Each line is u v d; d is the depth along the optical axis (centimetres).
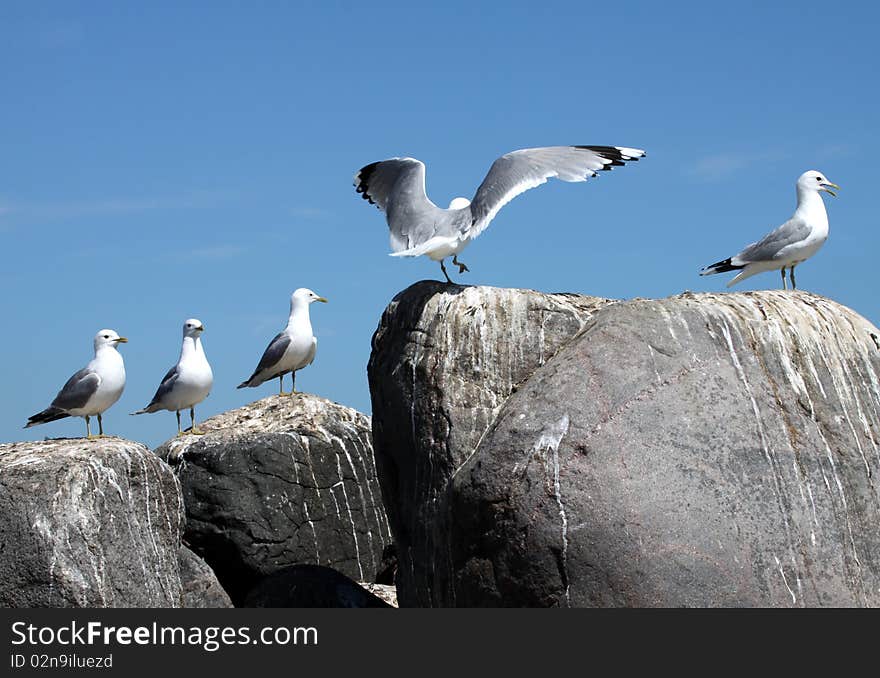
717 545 1133
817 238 1473
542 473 1162
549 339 1336
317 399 1994
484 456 1203
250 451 1797
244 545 1769
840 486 1201
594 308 1374
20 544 1260
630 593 1118
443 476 1317
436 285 1411
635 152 1363
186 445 1817
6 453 1351
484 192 1334
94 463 1321
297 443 1833
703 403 1191
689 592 1116
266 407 1961
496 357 1341
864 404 1256
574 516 1141
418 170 1409
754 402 1205
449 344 1355
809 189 1485
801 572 1148
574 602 1134
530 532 1154
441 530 1268
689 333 1234
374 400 1466
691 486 1152
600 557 1128
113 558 1302
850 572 1169
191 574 1498
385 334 1441
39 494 1277
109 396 1491
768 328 1259
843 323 1305
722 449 1173
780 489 1176
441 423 1330
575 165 1341
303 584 1667
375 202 1443
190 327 1841
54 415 1518
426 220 1355
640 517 1131
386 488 1467
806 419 1220
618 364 1205
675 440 1167
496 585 1184
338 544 1830
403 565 1413
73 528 1276
